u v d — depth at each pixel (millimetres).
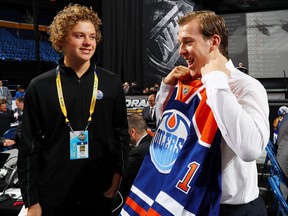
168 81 1072
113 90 1314
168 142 989
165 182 911
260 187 3354
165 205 890
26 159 1221
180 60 9648
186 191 875
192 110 952
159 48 9812
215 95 811
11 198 1891
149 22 9844
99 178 1308
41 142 1267
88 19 1210
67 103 1238
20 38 13844
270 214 2787
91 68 1303
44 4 13320
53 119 1233
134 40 10500
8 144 2879
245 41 9375
